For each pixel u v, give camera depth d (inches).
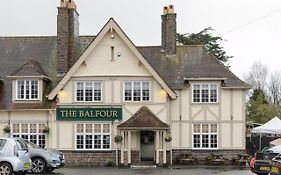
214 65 1398.9
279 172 816.3
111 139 1314.0
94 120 1320.1
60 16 1390.3
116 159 1306.6
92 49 1321.4
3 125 1334.9
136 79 1323.8
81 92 1327.5
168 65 1413.6
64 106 1322.6
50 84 1381.6
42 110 1322.6
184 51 1444.4
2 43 1489.9
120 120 1317.7
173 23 1438.2
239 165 1307.8
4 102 1347.2
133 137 1305.4
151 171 1114.7
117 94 1323.8
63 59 1391.5
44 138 1325.0
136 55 1318.9
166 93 1316.4
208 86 1360.7
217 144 1350.9
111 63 1328.7
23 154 826.2
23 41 1492.4
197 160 1346.0
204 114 1355.8
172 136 1352.1
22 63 1434.5
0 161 808.3
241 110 1355.8
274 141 1499.8
